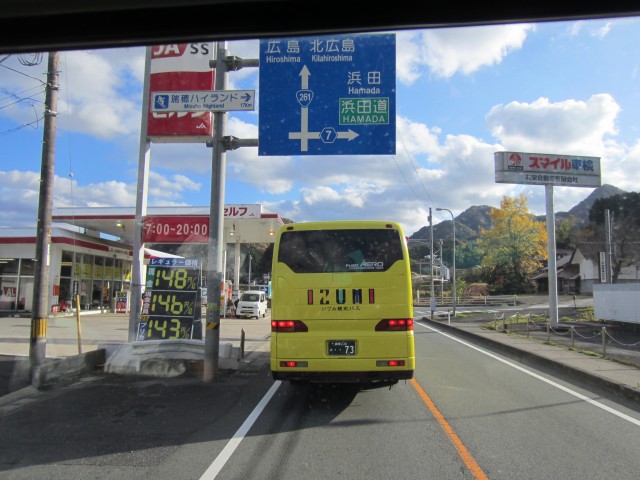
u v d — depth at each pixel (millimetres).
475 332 20219
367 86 9766
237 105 9836
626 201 55812
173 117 11500
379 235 7445
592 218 61531
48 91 9680
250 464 4961
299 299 7227
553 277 22203
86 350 12383
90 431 6098
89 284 28953
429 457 5156
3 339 14695
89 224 28500
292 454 5250
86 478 4609
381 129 9664
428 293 69688
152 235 11516
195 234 11438
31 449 5422
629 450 5430
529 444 5609
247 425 6363
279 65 9883
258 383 9234
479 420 6633
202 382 9297
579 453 5320
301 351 7090
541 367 11578
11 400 7742
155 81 11328
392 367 7016
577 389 8883
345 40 9875
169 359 10367
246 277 91000
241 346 11977
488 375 10258
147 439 5773
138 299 11320
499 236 67625
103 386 8914
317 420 6613
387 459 5098
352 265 7312
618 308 23516
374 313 7156
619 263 46344
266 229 29938
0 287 25641
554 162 23812
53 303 25000
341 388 8680
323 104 9766
